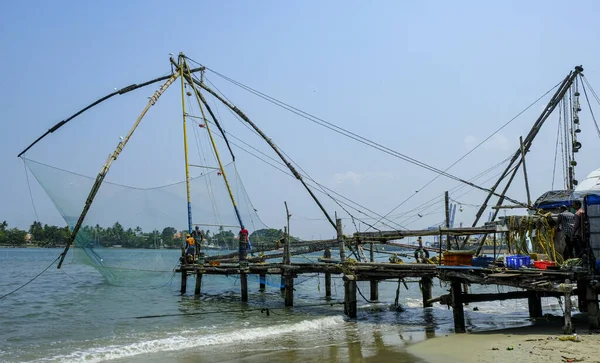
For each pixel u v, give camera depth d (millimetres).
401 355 11352
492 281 12633
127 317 17719
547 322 14992
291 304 19750
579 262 12203
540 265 12594
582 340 11000
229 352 12047
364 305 20891
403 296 26266
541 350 10406
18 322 16688
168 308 20047
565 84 20438
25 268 44656
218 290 26828
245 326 15742
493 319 16656
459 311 13930
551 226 13758
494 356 10297
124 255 21734
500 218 15398
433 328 15148
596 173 15945
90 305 20719
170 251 23625
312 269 18656
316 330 15031
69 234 20391
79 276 33719
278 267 20062
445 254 14445
